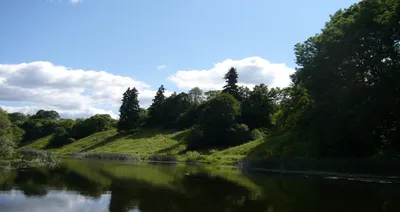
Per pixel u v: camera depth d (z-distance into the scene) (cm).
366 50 3922
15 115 17412
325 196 2261
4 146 4434
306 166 4500
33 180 2688
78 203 1803
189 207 1781
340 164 4181
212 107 8388
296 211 1747
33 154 5897
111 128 13500
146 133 11406
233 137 8044
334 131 4178
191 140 8238
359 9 4188
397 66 3691
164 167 4947
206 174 3834
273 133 7000
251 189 2564
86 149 10369
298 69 4959
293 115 5375
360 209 1819
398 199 2167
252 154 5938
